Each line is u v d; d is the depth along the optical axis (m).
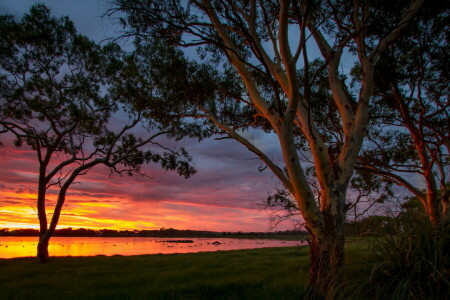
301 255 18.80
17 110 18.27
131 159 19.67
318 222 7.57
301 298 7.02
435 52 10.20
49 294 8.39
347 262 5.84
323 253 7.29
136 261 16.66
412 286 4.36
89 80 18.53
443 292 4.31
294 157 7.61
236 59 8.57
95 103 18.77
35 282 10.25
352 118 8.37
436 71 11.16
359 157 13.37
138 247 48.97
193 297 7.86
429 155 14.08
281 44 6.96
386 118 13.59
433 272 4.36
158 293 8.20
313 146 8.15
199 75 11.25
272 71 9.06
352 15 9.23
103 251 36.41
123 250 39.34
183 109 12.73
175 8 8.74
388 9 8.32
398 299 4.27
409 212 5.51
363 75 8.44
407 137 13.96
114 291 8.54
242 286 8.88
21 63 17.17
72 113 17.81
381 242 5.25
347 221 7.37
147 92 13.05
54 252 33.75
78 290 8.85
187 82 11.27
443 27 9.66
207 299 7.86
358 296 4.79
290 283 8.45
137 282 10.06
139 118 19.62
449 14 9.21
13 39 16.48
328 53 9.33
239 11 9.38
